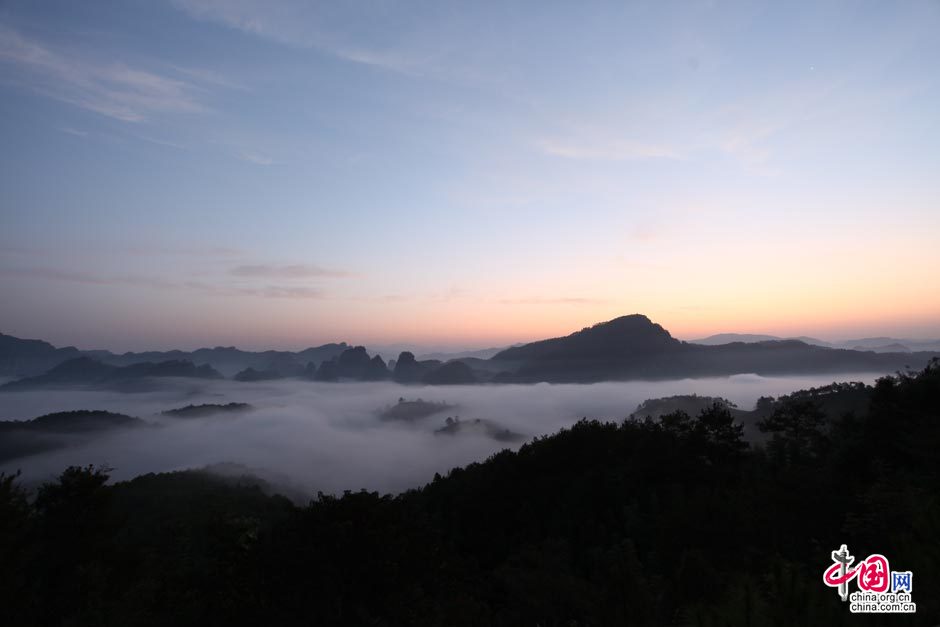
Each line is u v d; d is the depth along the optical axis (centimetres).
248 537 1543
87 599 1694
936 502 699
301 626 1218
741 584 589
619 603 862
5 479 1630
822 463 3191
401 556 1361
